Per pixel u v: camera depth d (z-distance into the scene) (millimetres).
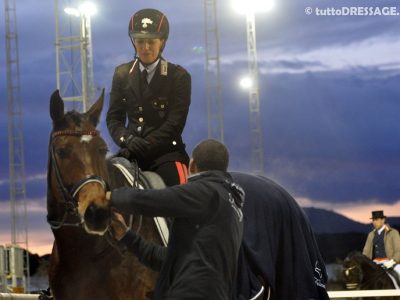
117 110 5711
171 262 4094
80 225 4754
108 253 4836
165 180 5480
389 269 13250
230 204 4125
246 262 4875
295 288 4941
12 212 23672
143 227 5086
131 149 5461
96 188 4457
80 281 4867
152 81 5613
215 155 4258
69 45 21594
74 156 4594
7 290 12508
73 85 21531
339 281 22188
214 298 3965
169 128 5527
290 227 5047
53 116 4758
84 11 21062
